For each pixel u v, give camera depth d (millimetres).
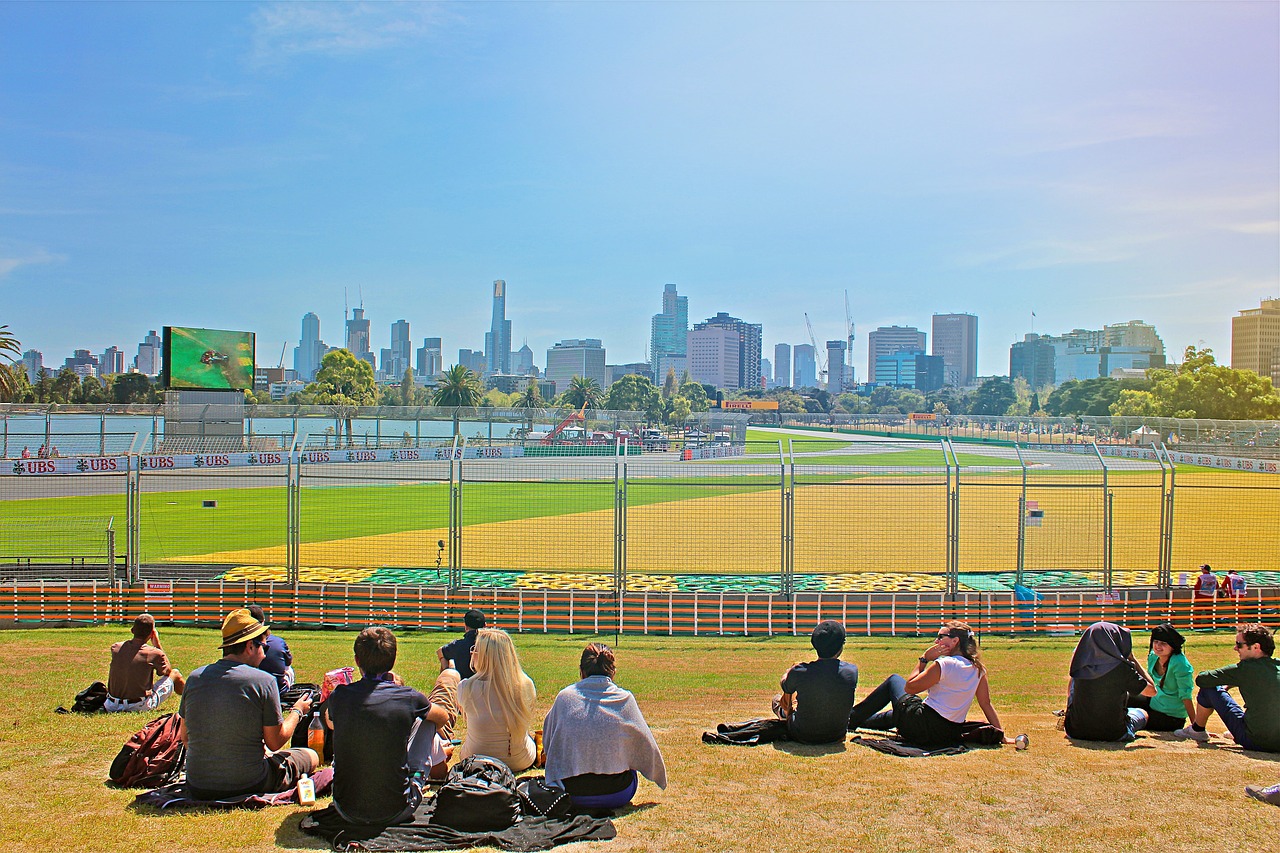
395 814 6953
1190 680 10578
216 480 54375
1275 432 67688
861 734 10359
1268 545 32625
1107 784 8039
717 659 17641
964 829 6938
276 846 6516
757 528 35438
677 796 7727
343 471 58875
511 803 7016
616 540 20922
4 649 17516
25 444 69125
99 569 24406
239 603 21078
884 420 156375
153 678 11891
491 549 30719
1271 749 9383
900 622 20688
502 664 8195
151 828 6855
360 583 23344
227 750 7465
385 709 6953
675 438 86562
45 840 6578
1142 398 121312
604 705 7547
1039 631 20969
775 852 6500
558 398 179125
